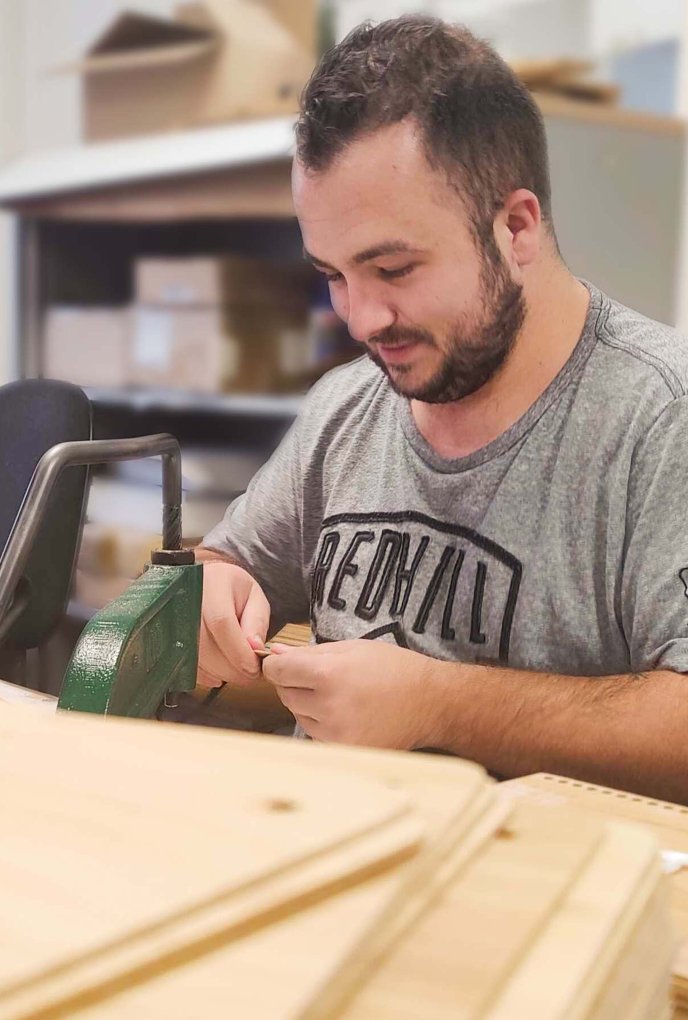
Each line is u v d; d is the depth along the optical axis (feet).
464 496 4.04
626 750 3.37
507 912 1.32
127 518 8.76
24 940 1.04
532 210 3.67
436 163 3.40
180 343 8.83
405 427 4.31
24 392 6.56
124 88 9.12
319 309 8.61
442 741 3.46
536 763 3.45
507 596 3.92
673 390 3.76
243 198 8.09
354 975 1.14
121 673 2.53
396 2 8.18
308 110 3.49
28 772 1.45
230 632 3.83
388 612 4.17
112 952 1.04
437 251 3.50
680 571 3.58
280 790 1.41
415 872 1.31
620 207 6.95
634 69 7.72
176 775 1.45
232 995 1.02
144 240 10.40
